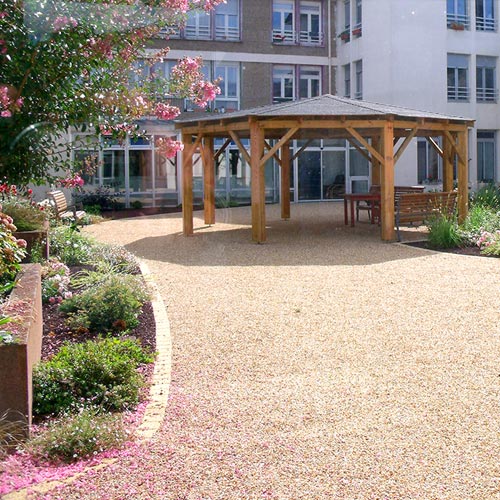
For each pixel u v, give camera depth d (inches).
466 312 271.9
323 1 948.0
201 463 138.3
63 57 145.7
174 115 175.2
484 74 986.1
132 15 152.8
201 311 280.1
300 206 879.1
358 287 327.6
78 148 164.2
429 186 928.9
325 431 155.7
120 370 179.5
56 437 143.6
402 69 917.8
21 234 331.0
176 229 575.5
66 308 259.1
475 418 162.2
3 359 146.6
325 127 494.6
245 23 900.0
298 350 223.3
